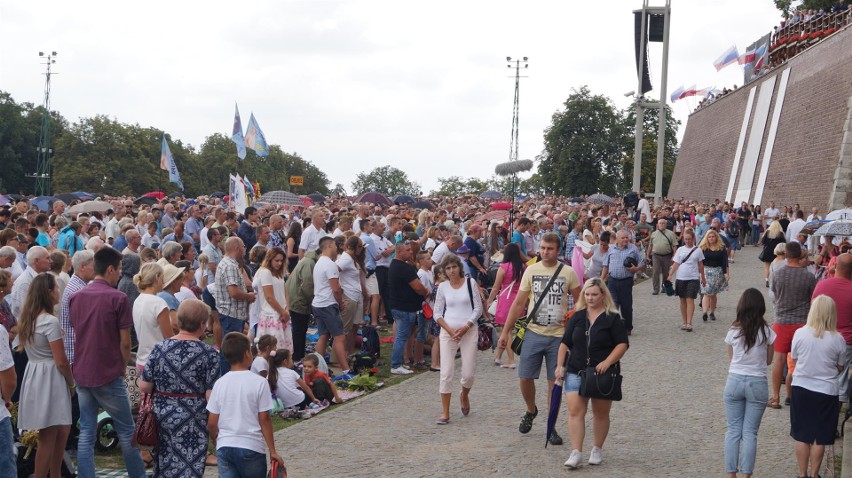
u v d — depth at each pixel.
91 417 7.64
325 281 12.57
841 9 40.19
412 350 13.88
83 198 35.12
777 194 42.88
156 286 8.50
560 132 86.81
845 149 34.44
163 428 6.85
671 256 22.61
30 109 100.00
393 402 11.27
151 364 6.91
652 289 23.94
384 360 13.98
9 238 11.30
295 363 12.66
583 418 8.50
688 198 66.00
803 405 7.91
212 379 6.93
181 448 6.83
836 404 7.88
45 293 7.51
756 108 49.56
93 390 7.58
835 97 36.94
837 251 16.06
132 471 7.72
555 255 9.66
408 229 19.50
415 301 12.93
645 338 16.05
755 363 7.86
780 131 44.00
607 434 8.96
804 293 10.55
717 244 17.86
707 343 15.52
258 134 33.28
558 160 86.50
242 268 12.75
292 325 13.30
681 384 12.21
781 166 42.84
